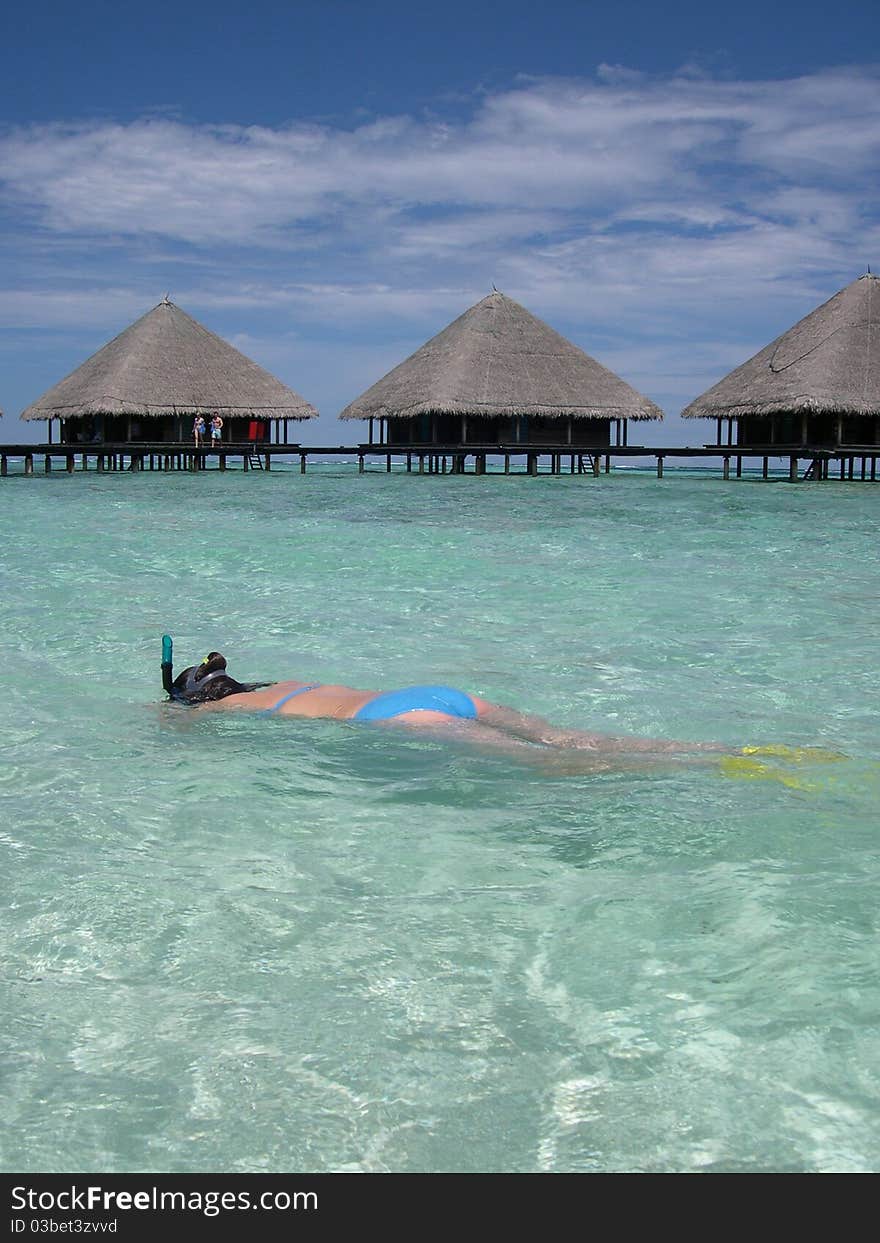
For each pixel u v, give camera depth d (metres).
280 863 3.08
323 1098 2.01
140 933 2.64
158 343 35.28
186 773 3.93
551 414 33.31
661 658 6.23
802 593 8.77
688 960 2.47
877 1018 2.22
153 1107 1.99
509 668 5.93
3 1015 2.28
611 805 3.52
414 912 2.75
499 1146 1.89
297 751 4.18
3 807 3.57
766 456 30.83
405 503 19.70
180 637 6.78
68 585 8.99
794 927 2.62
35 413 35.50
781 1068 2.07
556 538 13.10
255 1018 2.26
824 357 30.41
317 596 8.50
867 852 3.10
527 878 2.96
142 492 23.45
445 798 3.62
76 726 4.62
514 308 35.09
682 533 13.86
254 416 35.16
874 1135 1.89
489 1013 2.27
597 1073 2.06
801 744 4.45
